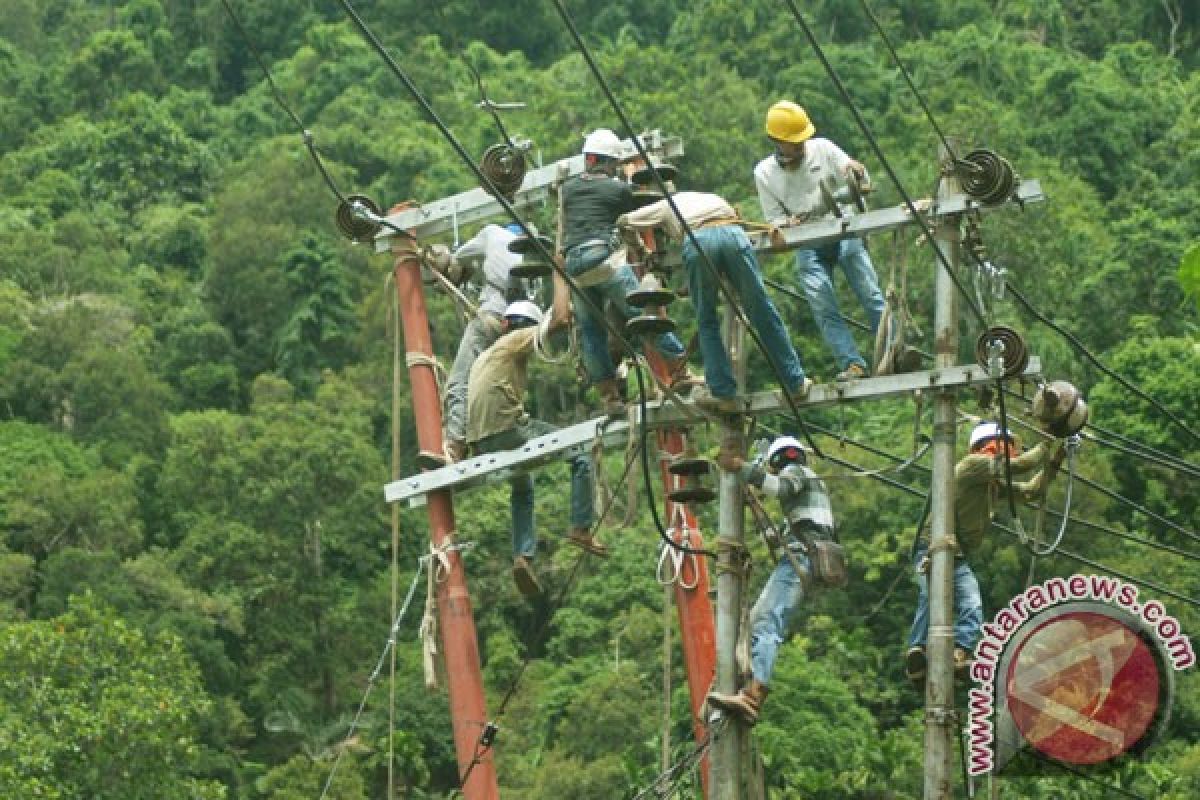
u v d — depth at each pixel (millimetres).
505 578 137625
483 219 36125
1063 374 129250
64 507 145250
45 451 156250
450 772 129125
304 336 180875
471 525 140500
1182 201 164375
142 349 181625
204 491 150125
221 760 124875
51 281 190375
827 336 32406
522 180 35406
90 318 178500
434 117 25406
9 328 173375
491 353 34281
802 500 30469
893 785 80750
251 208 197000
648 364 30891
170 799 92250
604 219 33031
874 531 113188
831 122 185125
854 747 95000
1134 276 135750
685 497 30359
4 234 192875
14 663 94000
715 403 30047
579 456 34312
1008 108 189000
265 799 124812
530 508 35344
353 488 147250
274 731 129875
